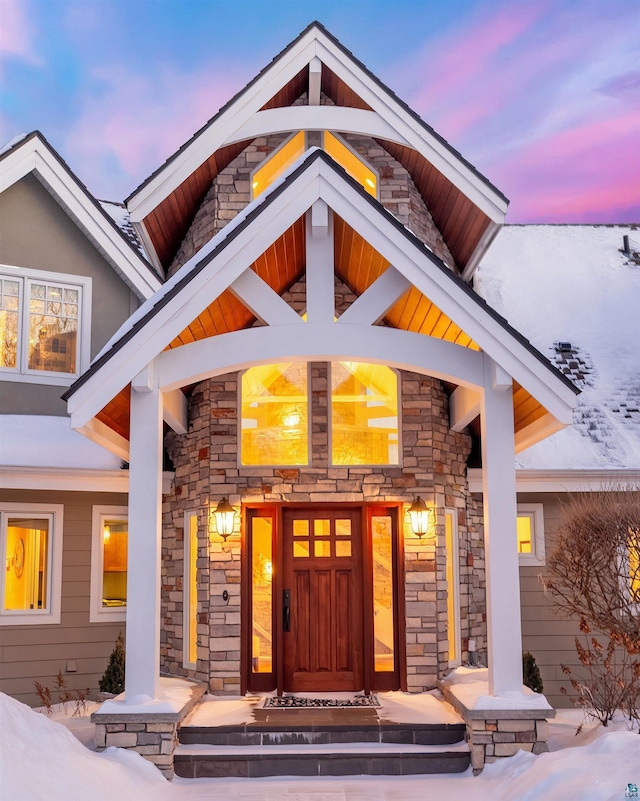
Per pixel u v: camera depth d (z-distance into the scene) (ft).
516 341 27.30
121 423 32.14
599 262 51.85
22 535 38.17
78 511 39.27
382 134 37.73
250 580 35.70
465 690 30.14
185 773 27.04
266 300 28.43
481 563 38.99
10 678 37.04
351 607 35.63
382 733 28.50
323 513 36.11
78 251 42.63
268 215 27.89
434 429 36.35
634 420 42.16
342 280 38.32
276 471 35.78
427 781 26.43
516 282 49.90
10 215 41.39
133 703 26.63
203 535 35.70
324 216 28.17
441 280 27.68
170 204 38.45
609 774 21.94
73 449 38.60
